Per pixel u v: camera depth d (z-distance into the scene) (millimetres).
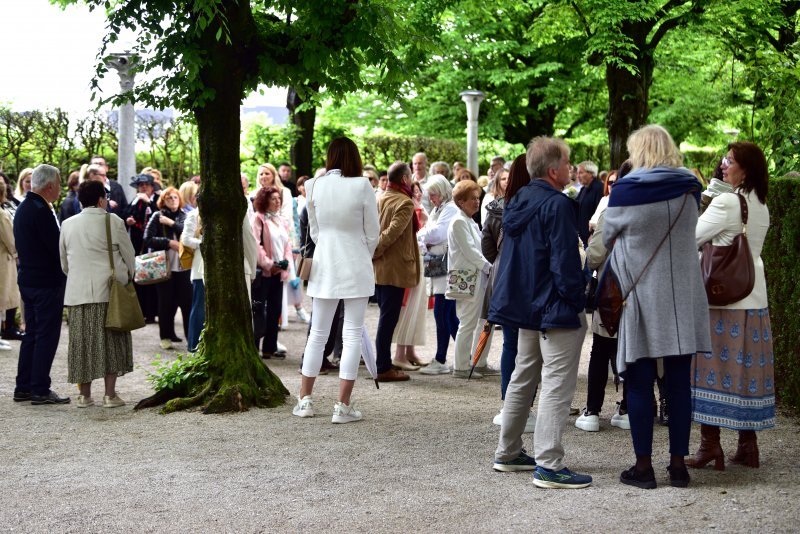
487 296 6387
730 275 5246
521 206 5047
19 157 15375
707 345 4957
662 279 4879
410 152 22391
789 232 6859
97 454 6020
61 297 7742
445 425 6727
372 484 5215
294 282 12336
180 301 10656
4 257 10242
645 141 4992
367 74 15711
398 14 8180
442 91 26203
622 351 4957
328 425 6746
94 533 4473
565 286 4848
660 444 5988
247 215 9758
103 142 15883
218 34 6465
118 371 7492
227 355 7445
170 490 5160
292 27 7574
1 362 9656
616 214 4973
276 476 5414
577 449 5934
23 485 5312
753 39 16031
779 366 7105
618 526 4363
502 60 25781
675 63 23312
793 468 5430
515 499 4855
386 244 8250
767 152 9484
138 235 12141
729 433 6312
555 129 28719
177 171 17969
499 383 8438
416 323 9031
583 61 22453
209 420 6922
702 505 4656
